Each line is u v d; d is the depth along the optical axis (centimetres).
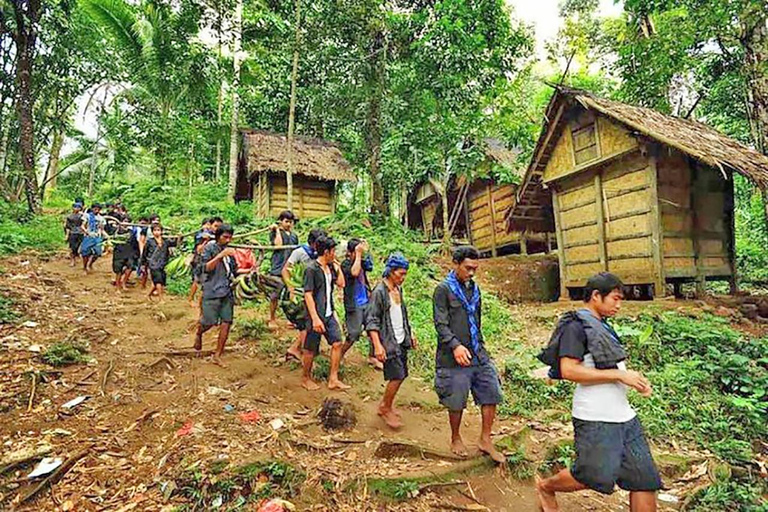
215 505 341
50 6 1580
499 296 1205
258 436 431
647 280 995
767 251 1584
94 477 367
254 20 1605
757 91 1088
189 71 2025
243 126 2197
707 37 1052
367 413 514
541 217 1469
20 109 1586
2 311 672
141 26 2002
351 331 609
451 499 378
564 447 472
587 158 1130
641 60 1176
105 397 492
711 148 926
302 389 557
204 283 612
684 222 1030
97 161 3133
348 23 1308
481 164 1522
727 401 580
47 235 1414
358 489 367
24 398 470
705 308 891
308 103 1788
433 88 1284
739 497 413
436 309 429
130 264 1031
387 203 1572
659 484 302
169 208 1800
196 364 602
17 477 362
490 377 430
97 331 677
